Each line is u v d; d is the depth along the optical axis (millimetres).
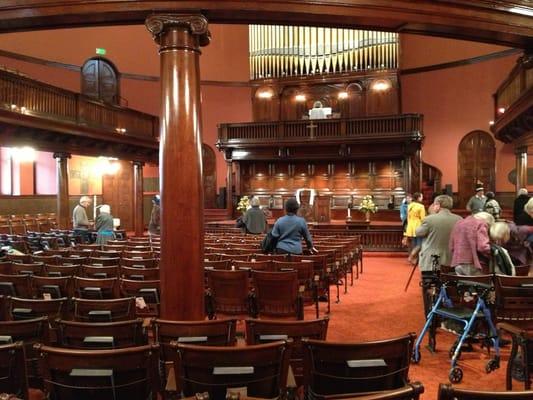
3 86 10242
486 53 16062
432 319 4652
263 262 5336
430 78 17141
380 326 5598
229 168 15977
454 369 3922
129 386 2406
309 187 16094
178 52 4117
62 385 2375
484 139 16234
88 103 13281
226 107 18875
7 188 17531
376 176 15430
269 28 16781
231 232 12156
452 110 16734
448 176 16828
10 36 15266
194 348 2303
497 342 4121
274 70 16922
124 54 17859
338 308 6477
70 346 3020
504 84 12188
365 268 10188
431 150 17109
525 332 3123
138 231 16578
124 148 15547
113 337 2996
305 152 15203
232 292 4812
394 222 13656
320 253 6391
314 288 5336
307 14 4352
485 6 4688
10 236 9680
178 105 4090
